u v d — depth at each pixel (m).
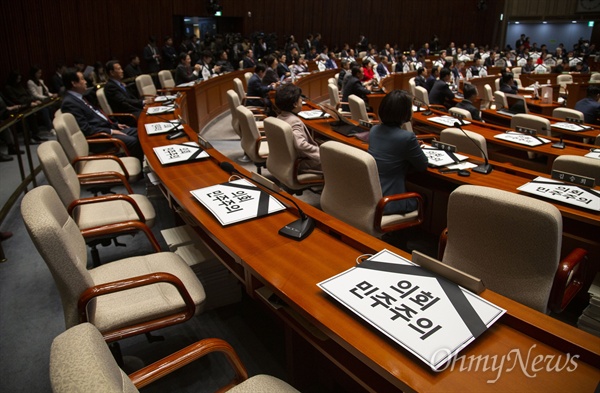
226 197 2.12
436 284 1.35
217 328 2.39
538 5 20.97
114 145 4.42
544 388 1.03
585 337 1.14
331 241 1.73
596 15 19.78
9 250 3.30
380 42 18.97
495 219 1.68
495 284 1.78
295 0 16.20
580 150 3.62
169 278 1.68
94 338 0.96
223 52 10.75
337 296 1.31
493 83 10.46
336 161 2.44
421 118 4.93
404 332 1.16
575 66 14.02
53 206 1.79
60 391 0.82
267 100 6.64
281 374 2.05
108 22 10.36
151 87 6.90
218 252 2.06
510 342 1.17
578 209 2.21
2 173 5.05
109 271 2.02
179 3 12.30
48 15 8.81
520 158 4.39
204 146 3.05
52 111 7.36
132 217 2.58
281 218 1.94
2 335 2.38
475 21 20.97
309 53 14.84
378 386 1.31
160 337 2.23
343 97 7.01
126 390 1.01
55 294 2.75
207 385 2.01
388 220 2.54
